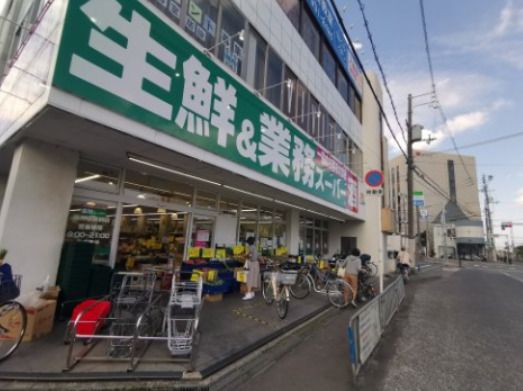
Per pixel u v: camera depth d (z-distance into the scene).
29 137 4.07
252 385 3.09
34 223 4.08
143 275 4.64
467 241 56.00
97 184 5.34
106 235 5.47
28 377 2.72
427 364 3.74
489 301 8.54
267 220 10.05
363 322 3.90
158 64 4.11
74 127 3.58
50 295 4.05
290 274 5.78
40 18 3.68
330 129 10.86
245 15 6.46
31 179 4.08
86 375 2.82
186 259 7.03
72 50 3.10
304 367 3.57
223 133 5.25
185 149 4.47
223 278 6.86
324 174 9.70
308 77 9.27
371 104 15.70
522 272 22.31
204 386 2.90
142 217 6.15
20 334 3.25
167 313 3.67
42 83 3.12
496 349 4.37
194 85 4.70
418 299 8.57
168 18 4.33
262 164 6.34
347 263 7.23
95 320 3.48
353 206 12.69
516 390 3.12
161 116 4.09
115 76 3.52
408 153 16.17
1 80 5.67
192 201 7.26
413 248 18.64
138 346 3.53
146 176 6.21
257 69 6.79
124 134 3.71
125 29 3.68
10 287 3.34
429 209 54.75
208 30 5.41
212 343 3.88
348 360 3.82
